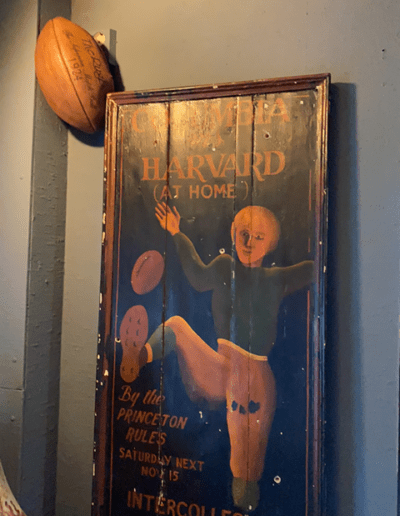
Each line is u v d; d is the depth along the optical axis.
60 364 1.35
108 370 1.21
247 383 1.11
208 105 1.17
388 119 1.08
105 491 1.19
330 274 1.11
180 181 1.19
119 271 1.22
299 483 1.05
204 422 1.14
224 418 1.12
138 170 1.22
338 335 1.10
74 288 1.35
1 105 1.29
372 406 1.07
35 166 1.26
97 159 1.34
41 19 1.27
